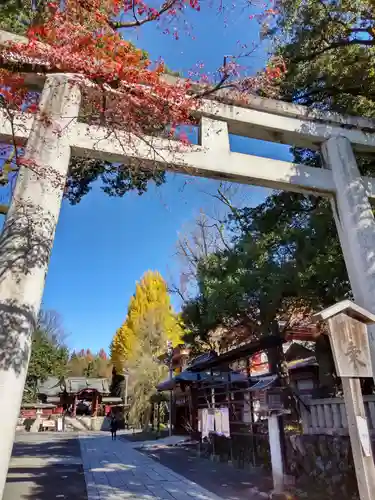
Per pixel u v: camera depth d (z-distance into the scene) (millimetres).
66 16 4457
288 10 7770
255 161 6938
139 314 33344
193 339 15508
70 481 9258
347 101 8906
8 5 5844
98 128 5863
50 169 5203
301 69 8445
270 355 10156
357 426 4188
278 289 8875
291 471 7707
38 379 35531
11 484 8883
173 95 5285
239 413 12469
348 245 6938
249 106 7312
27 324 4559
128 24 4648
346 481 6492
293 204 9703
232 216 10867
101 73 4656
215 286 10531
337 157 7477
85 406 39656
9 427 4207
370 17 7828
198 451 13938
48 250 5031
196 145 6629
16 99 5230
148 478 9586
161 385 19688
